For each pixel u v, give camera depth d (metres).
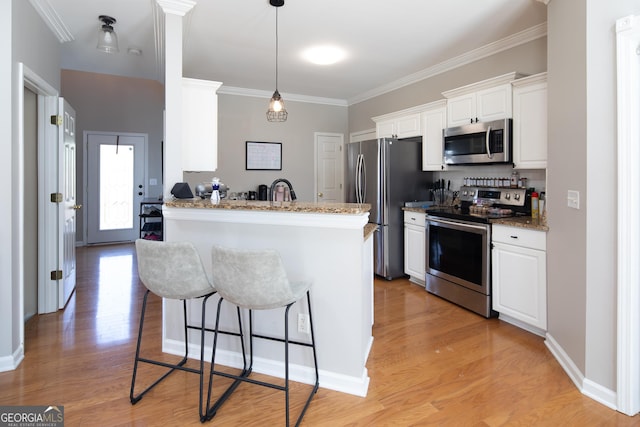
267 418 1.87
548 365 2.38
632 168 1.81
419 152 4.53
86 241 6.57
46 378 2.21
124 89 6.78
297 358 2.25
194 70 4.65
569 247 2.28
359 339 2.09
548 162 2.58
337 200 6.34
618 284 1.88
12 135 2.32
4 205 2.27
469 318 3.20
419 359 2.47
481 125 3.44
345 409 1.94
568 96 2.27
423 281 4.20
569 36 2.25
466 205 3.99
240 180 5.65
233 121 5.56
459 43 3.72
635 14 1.79
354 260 2.08
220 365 2.43
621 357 1.88
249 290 1.77
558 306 2.45
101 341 2.74
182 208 2.47
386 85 5.29
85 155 6.54
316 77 4.93
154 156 7.05
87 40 3.64
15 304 2.37
